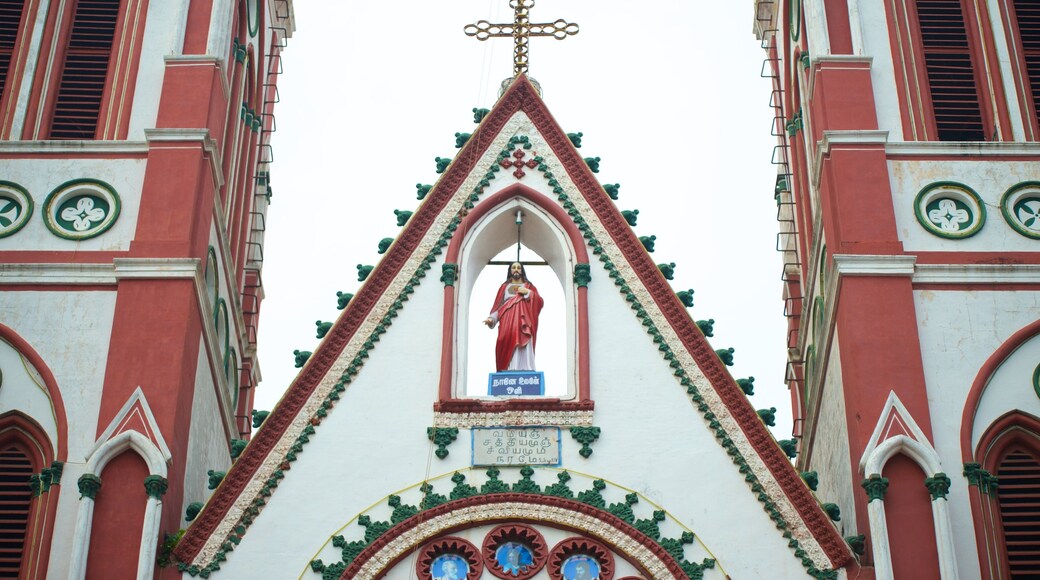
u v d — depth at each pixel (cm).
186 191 4300
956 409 4019
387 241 4300
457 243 4281
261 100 5281
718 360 4094
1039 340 4116
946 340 4106
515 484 3956
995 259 4216
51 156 4381
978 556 3838
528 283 4350
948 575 3759
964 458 3953
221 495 3934
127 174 4362
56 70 4578
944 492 3850
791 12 5031
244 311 5022
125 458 3931
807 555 3866
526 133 4444
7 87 4544
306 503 3941
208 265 4469
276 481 3962
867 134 4359
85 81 4575
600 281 4241
